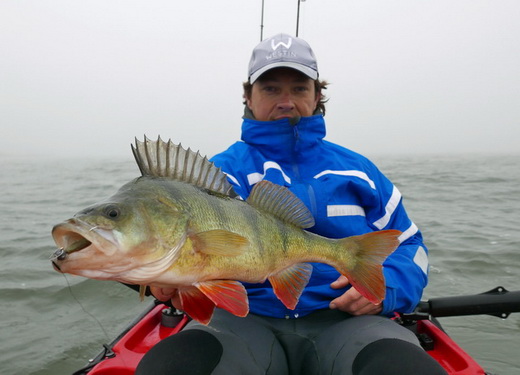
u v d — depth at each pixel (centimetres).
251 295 85
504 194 548
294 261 73
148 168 66
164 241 59
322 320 85
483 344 142
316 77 97
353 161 99
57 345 151
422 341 100
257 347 76
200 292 65
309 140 94
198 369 64
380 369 63
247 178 91
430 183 706
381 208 98
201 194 66
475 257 245
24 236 307
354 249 77
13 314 176
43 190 642
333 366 73
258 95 97
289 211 75
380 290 74
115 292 195
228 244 62
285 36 98
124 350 94
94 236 54
